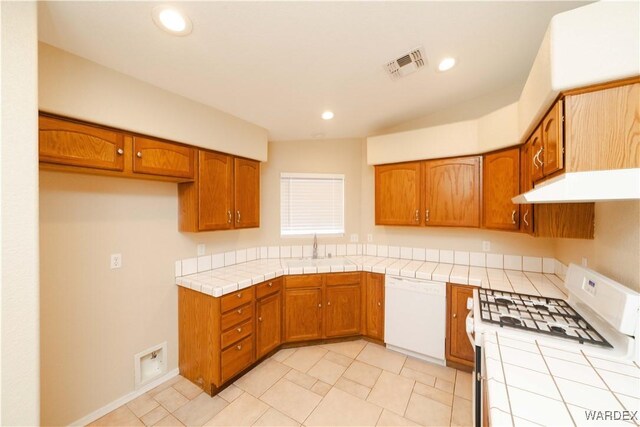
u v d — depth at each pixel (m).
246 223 2.55
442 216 2.43
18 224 0.89
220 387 2.00
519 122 1.72
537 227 1.71
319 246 3.15
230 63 1.59
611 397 0.78
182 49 1.43
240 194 2.48
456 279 2.18
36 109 0.94
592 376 0.89
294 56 1.54
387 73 1.79
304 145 3.17
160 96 1.83
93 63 1.50
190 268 2.31
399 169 2.66
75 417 1.63
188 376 2.13
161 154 1.86
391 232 3.05
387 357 2.43
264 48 1.46
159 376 2.07
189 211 2.14
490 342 1.14
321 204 3.21
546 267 2.25
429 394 1.93
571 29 0.94
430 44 1.52
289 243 3.11
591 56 0.91
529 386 0.83
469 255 2.59
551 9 1.26
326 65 1.66
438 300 2.26
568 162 0.96
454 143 2.31
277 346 2.50
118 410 1.79
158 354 2.11
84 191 1.67
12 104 0.88
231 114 2.35
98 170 1.55
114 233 1.81
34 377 0.92
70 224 1.61
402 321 2.45
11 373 0.88
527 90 1.45
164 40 1.35
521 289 1.85
